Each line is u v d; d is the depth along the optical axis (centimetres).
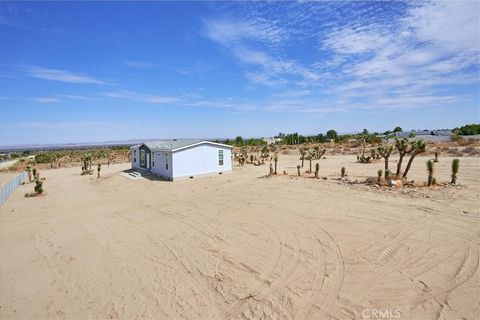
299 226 1128
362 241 951
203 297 704
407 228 1034
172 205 1611
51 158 5328
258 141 7381
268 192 1755
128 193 2048
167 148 2473
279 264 837
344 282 719
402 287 682
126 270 873
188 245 1023
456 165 1652
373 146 4697
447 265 767
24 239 1205
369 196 1499
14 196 2117
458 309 592
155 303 695
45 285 821
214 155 2634
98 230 1263
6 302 745
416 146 1747
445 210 1205
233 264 857
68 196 2055
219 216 1333
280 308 636
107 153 6241
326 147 5175
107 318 652
